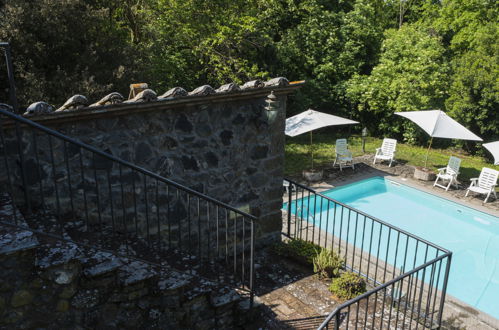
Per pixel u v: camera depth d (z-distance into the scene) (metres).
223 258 5.75
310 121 12.88
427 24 22.00
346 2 21.05
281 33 19.27
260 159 5.85
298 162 14.61
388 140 14.98
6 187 4.07
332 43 19.20
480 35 17.17
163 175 5.00
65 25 11.84
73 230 4.20
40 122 3.98
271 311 4.71
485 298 7.83
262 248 6.22
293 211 10.75
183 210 5.27
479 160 17.00
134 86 5.29
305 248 5.82
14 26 10.84
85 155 4.43
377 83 17.64
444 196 12.02
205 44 14.13
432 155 16.61
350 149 16.69
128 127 4.61
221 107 5.24
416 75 17.08
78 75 11.79
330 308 4.86
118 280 3.57
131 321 3.72
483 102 16.09
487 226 10.74
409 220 10.99
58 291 3.24
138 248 4.42
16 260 3.00
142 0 14.25
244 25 14.44
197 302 4.06
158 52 14.52
